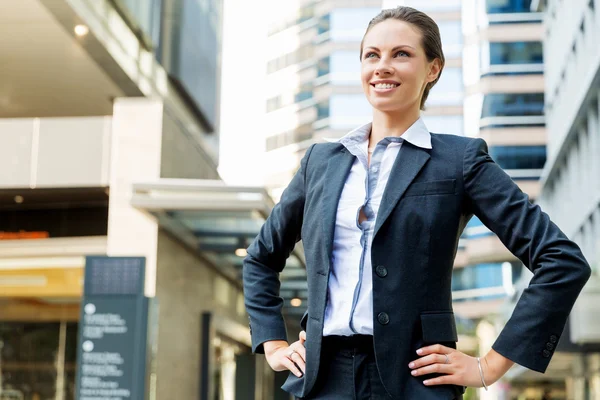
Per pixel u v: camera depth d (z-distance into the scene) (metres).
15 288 14.18
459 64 63.38
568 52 27.56
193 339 14.90
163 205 12.26
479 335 28.22
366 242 2.14
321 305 2.14
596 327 14.66
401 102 2.23
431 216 2.10
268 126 72.50
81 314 10.44
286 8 72.44
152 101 14.11
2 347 14.01
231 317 17.45
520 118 61.19
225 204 12.22
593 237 24.11
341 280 2.15
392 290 2.06
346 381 2.10
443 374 2.04
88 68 15.86
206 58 20.77
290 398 21.02
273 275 2.47
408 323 2.05
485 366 2.03
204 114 20.56
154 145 13.98
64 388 13.82
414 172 2.14
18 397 13.85
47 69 16.02
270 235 2.45
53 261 14.18
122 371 10.29
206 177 17.45
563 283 2.03
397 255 2.08
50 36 14.60
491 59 62.09
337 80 67.88
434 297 2.08
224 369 17.33
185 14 18.58
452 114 62.88
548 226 2.09
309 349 2.14
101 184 14.13
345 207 2.19
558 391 45.97
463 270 60.19
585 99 23.42
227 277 17.23
